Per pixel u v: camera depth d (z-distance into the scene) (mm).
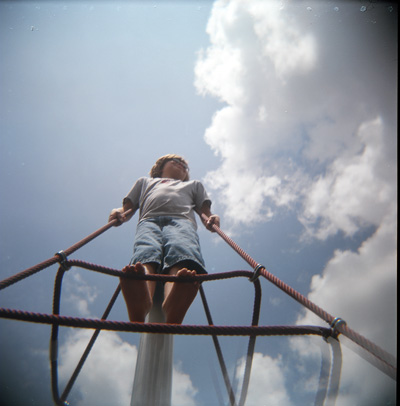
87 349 1728
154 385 1271
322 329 1021
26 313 827
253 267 1451
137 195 2408
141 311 1461
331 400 998
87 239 1744
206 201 2320
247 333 923
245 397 1438
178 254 1719
